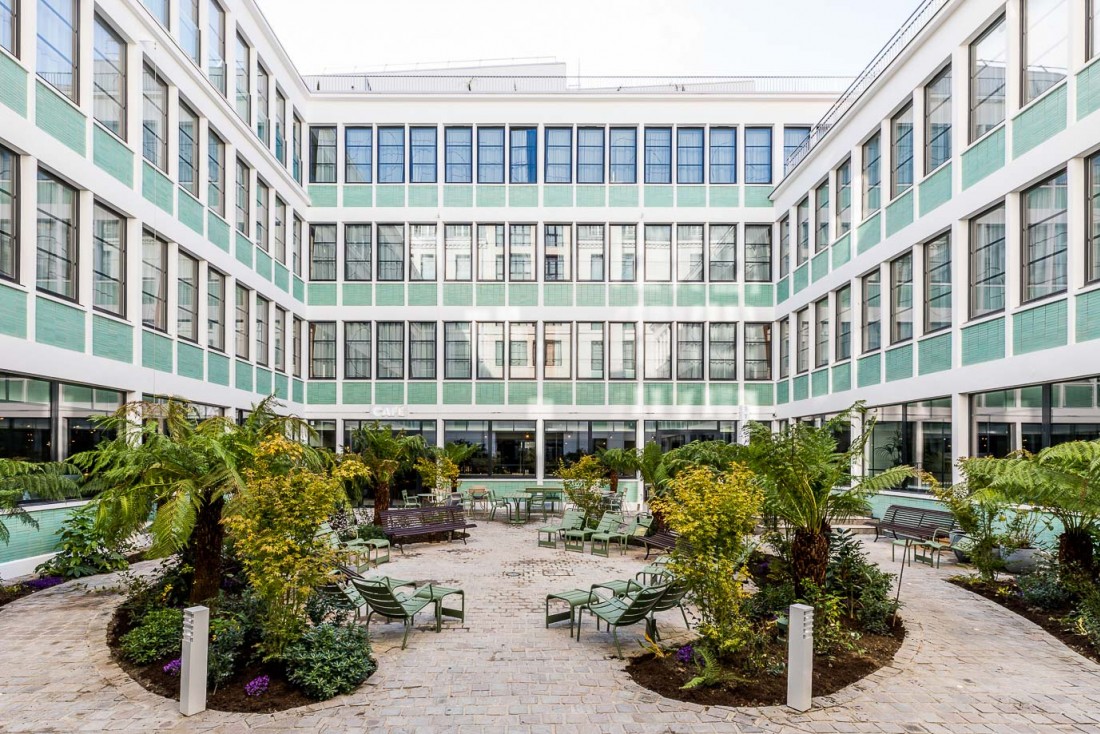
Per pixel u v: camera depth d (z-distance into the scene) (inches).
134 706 226.7
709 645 262.2
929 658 276.2
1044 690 245.3
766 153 962.1
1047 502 335.9
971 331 530.6
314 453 354.3
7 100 402.6
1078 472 324.5
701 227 962.7
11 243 412.8
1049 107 450.0
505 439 948.0
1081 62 426.3
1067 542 350.3
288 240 880.3
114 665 262.2
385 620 333.1
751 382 955.3
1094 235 420.2
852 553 342.3
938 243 586.2
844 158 747.4
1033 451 465.7
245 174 764.6
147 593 321.4
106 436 493.7
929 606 355.3
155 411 378.6
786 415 911.7
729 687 241.6
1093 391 415.5
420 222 952.9
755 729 212.7
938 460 575.8
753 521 265.7
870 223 693.3
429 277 955.3
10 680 247.9
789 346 906.7
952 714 224.7
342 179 952.3
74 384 469.4
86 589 379.2
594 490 692.1
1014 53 487.8
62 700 231.1
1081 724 218.5
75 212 473.7
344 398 944.9
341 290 949.2
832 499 319.0
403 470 767.1
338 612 303.1
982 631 312.3
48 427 444.1
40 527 430.6
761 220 956.0
